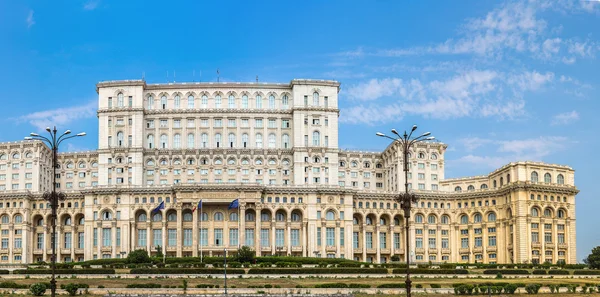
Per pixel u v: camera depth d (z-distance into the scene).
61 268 172.50
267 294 123.75
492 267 193.25
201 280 148.25
